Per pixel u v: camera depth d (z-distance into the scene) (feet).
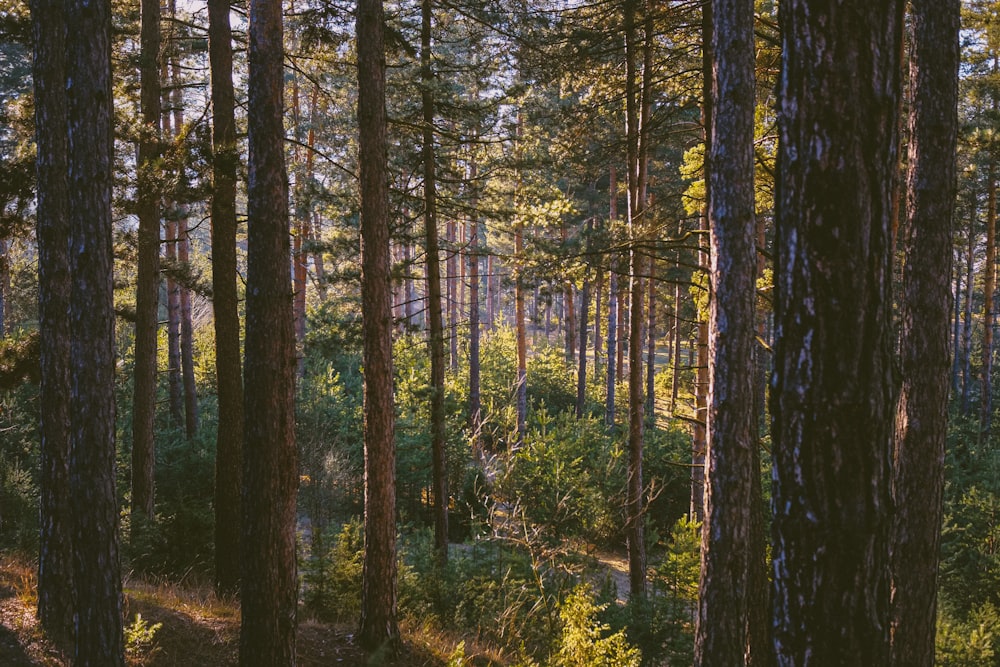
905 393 23.43
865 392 9.99
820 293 10.05
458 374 102.17
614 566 57.21
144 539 37.83
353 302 51.49
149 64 37.73
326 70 42.11
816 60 9.89
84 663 19.34
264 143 22.18
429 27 45.93
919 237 23.18
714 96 23.49
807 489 10.25
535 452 49.52
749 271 23.21
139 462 39.55
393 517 29.84
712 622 23.21
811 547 10.25
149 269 38.68
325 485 59.62
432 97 44.19
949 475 73.56
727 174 23.15
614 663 25.52
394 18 43.55
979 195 94.22
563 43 40.91
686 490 67.51
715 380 23.66
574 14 39.83
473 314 70.90
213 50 33.50
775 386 10.66
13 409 55.98
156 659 24.64
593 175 51.78
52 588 24.85
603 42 41.19
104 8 19.24
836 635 10.13
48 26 24.99
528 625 35.09
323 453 61.57
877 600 10.21
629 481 45.39
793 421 10.37
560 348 139.85
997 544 53.57
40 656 23.22
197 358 93.91
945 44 22.79
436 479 46.62
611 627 35.99
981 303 165.17
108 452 19.45
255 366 22.38
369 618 29.32
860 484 10.05
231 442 34.76
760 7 39.40
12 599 27.12
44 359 25.07
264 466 22.38
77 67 18.90
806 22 9.97
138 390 39.34
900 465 23.52
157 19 37.99
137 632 24.12
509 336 131.85
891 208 10.11
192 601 31.40
